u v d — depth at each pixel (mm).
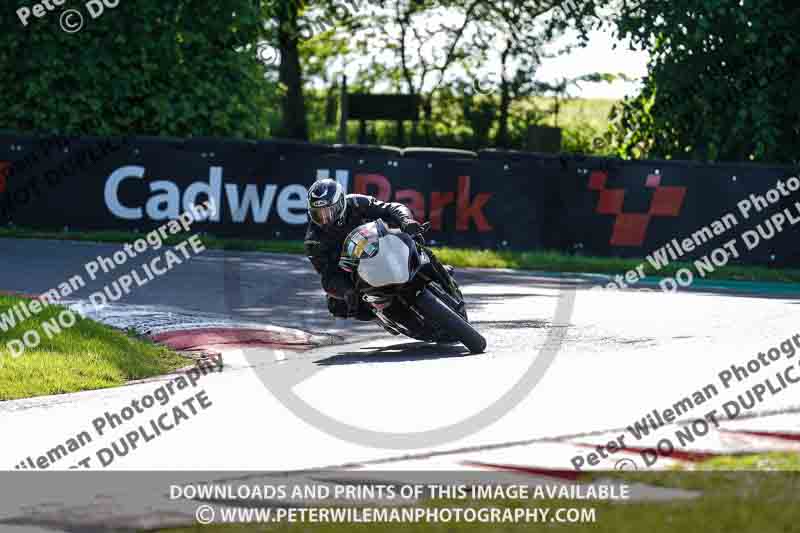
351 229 28766
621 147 73750
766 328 30625
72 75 65062
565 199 57000
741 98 66938
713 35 66812
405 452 17562
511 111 101125
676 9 66625
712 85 67812
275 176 58219
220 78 68438
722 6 65000
